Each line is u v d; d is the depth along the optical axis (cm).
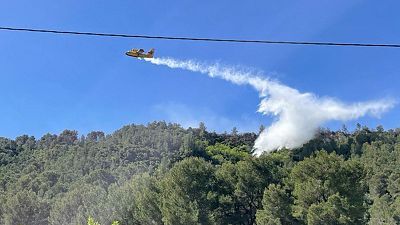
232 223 6412
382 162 15138
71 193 10412
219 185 6588
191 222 5794
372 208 10112
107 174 14525
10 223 10444
